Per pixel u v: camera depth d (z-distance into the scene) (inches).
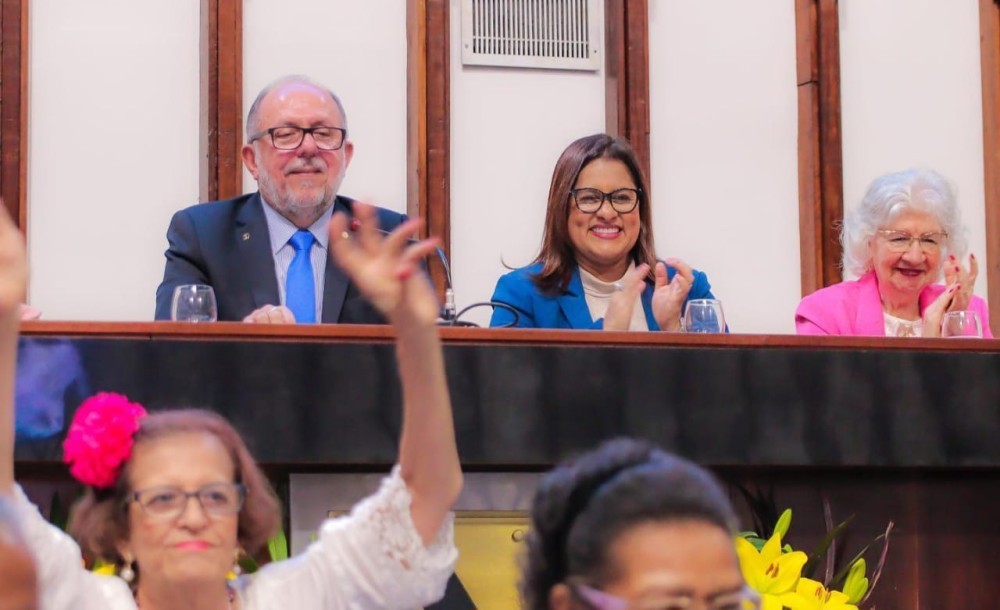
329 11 390.6
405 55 394.3
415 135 385.4
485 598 178.1
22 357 165.0
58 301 366.9
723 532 93.0
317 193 273.4
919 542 199.3
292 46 387.2
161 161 377.4
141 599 133.3
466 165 397.7
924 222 275.4
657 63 412.8
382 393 173.0
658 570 90.6
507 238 398.6
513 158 401.7
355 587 132.6
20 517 75.9
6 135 360.5
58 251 368.8
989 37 427.2
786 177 418.6
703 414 182.2
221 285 262.4
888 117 425.1
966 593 200.1
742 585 92.7
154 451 132.0
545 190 403.2
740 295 412.5
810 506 195.0
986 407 193.2
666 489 93.9
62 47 373.4
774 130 418.9
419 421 126.8
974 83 430.6
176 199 377.4
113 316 370.0
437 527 132.4
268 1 386.3
